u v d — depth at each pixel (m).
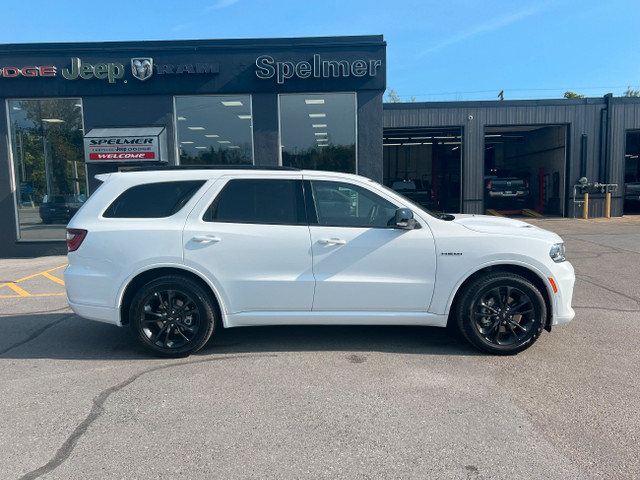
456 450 3.04
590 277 8.35
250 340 5.18
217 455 3.00
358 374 4.24
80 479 2.76
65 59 11.96
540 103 19.08
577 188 19.48
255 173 4.79
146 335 4.60
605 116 19.09
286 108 12.35
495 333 4.64
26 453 3.03
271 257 4.59
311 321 4.69
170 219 4.63
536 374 4.21
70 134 12.23
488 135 25.33
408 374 4.23
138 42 12.05
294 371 4.32
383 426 3.34
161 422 3.41
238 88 12.16
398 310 4.68
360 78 12.14
